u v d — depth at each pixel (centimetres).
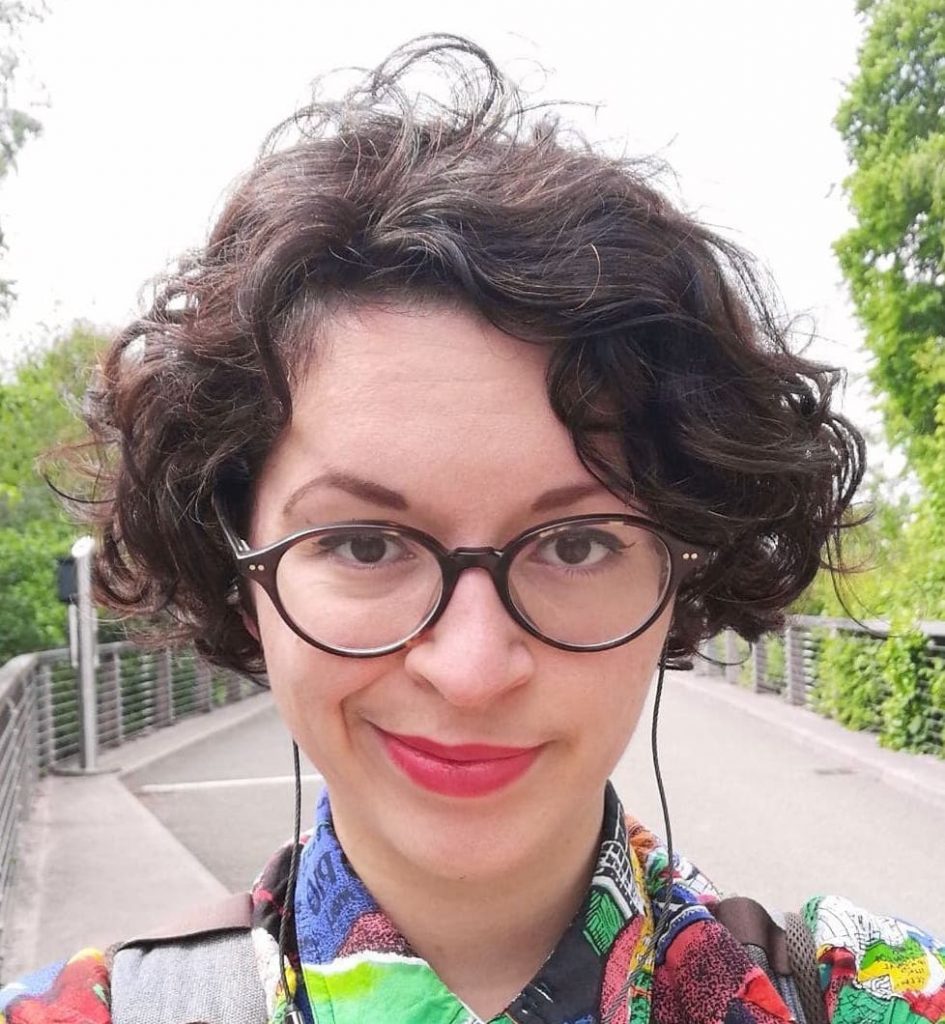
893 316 407
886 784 258
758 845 206
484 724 30
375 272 30
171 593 41
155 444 37
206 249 38
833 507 41
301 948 34
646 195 34
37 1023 32
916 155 396
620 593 32
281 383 31
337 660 31
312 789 267
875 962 36
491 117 36
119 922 160
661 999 34
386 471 30
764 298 38
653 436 33
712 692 432
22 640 365
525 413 30
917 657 281
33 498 396
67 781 284
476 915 33
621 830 36
